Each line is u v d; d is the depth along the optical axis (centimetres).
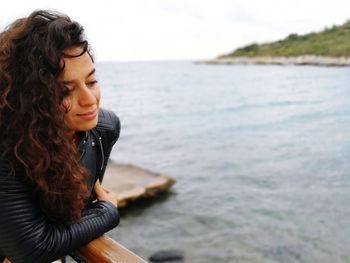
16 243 133
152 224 1080
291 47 17812
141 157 2311
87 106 138
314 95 5994
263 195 1362
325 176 1602
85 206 164
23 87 130
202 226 1065
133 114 5256
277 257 864
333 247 905
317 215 1130
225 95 7169
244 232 1012
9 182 132
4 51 133
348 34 15975
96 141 174
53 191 137
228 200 1306
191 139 2948
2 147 132
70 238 143
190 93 8281
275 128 3250
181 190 1441
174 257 873
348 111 4031
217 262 845
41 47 129
